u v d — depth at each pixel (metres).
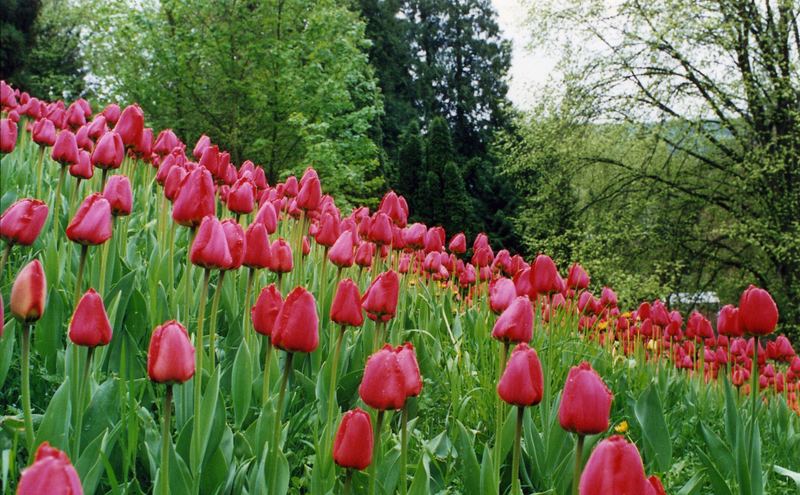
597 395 1.85
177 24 18.56
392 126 43.88
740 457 3.04
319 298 4.27
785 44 16.61
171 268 3.61
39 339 3.06
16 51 26.09
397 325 4.23
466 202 36.97
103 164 3.78
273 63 17.91
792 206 16.58
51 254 3.46
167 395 1.88
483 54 52.31
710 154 19.31
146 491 2.54
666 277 18.70
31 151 7.05
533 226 20.84
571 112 18.55
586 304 5.51
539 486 3.22
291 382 3.66
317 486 2.39
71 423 2.44
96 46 19.62
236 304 4.05
